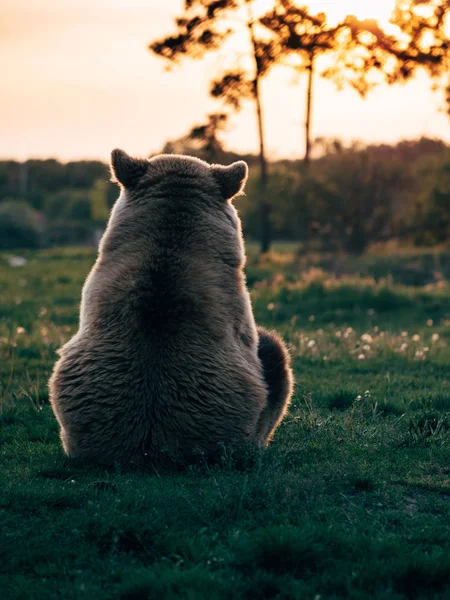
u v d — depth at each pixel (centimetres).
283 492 557
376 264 3036
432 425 784
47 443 764
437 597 421
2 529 501
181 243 619
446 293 2200
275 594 430
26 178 11356
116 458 609
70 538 489
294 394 967
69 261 4291
